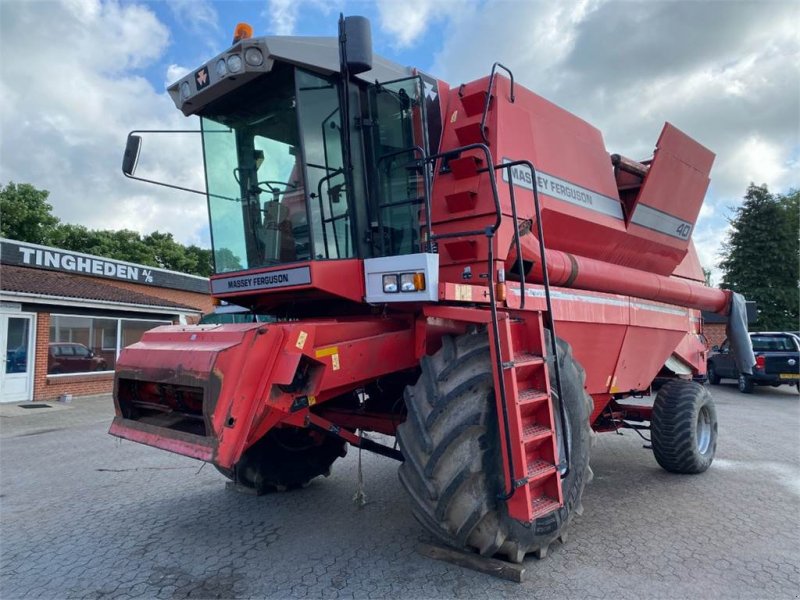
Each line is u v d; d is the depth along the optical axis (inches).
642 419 269.6
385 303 159.5
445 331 165.9
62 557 161.2
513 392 130.6
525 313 149.1
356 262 159.8
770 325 1091.9
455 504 133.1
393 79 174.6
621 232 223.8
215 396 126.0
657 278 255.0
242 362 130.8
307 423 150.1
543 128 195.0
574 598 131.8
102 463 292.0
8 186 1358.3
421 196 164.1
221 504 208.8
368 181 166.9
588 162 216.5
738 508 201.5
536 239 179.6
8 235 1320.1
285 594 135.5
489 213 163.0
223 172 181.9
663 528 180.4
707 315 614.9
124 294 708.0
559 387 143.7
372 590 136.6
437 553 153.8
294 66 155.6
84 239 1504.7
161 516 196.7
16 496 229.3
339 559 155.6
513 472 128.5
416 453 136.1
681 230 262.5
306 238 159.2
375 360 154.9
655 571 146.9
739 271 1143.6
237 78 157.2
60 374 623.5
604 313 211.2
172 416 152.6
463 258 167.0
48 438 381.4
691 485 233.8
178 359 137.0
